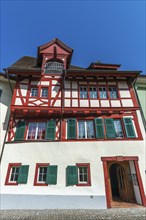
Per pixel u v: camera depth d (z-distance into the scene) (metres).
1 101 10.73
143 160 8.76
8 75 10.45
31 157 8.88
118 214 6.70
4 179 8.34
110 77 11.40
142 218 6.14
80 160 8.76
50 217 6.41
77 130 9.87
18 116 10.19
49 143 9.28
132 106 10.45
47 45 12.55
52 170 8.52
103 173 8.42
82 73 10.87
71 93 10.75
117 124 10.09
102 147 9.11
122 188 9.59
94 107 10.20
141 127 9.84
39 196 7.96
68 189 8.09
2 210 7.48
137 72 10.71
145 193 8.07
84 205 7.74
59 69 11.76
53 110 9.91
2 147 9.24
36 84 10.86
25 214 6.83
